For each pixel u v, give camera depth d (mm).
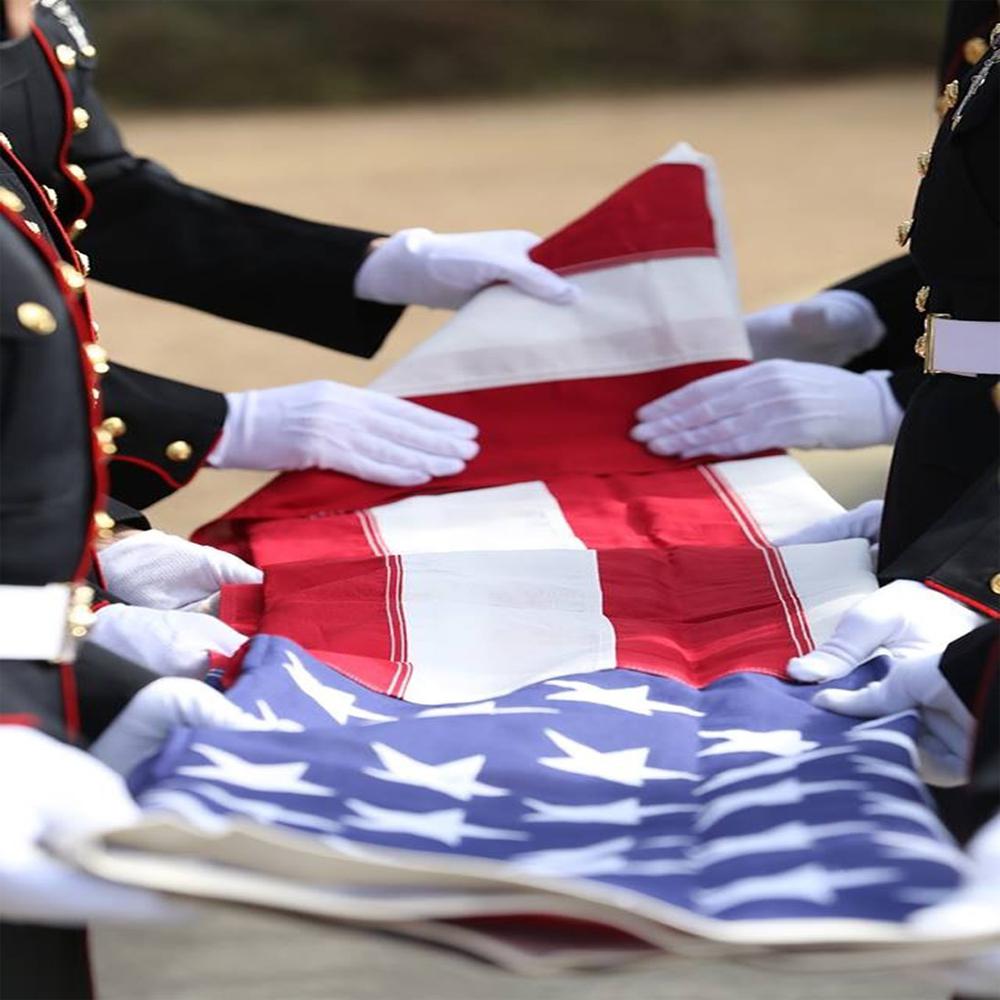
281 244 9797
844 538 8492
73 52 8555
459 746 6359
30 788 5555
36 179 8383
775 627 7473
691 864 5539
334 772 5957
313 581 7879
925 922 5047
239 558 8766
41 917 5391
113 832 5215
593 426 9438
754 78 47969
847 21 48625
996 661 6141
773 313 10547
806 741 6508
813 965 5156
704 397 9320
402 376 9445
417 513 9008
